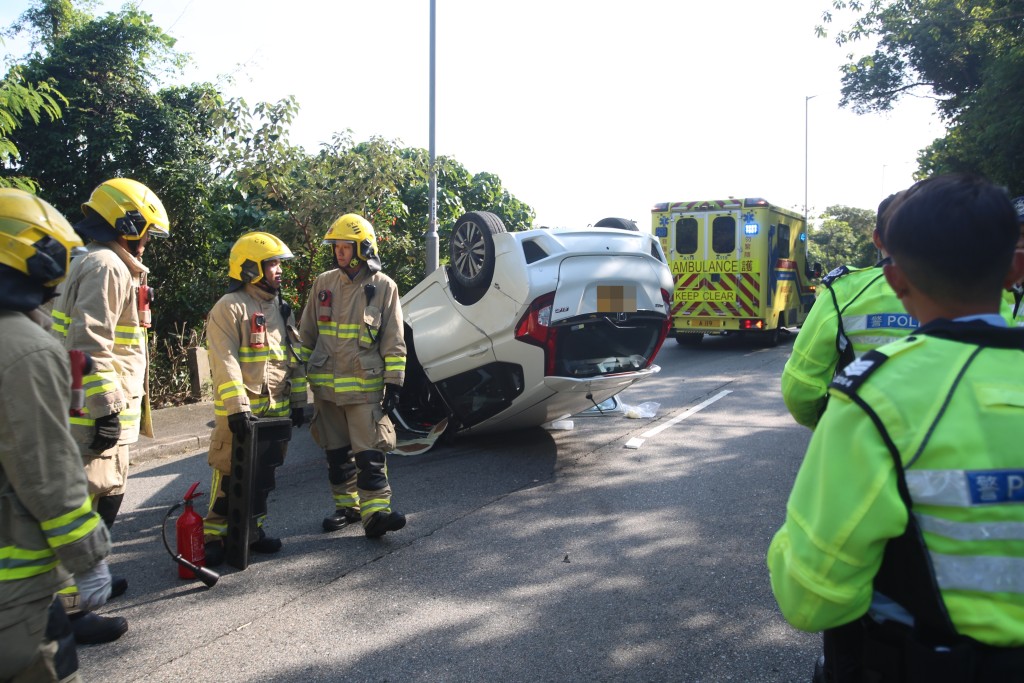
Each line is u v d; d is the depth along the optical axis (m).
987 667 1.37
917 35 18.52
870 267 2.50
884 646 1.49
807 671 3.34
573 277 6.21
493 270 6.30
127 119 11.84
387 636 3.72
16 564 1.91
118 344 3.93
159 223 4.06
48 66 11.69
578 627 3.77
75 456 2.01
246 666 3.46
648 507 5.54
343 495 5.26
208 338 4.50
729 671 3.35
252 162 10.55
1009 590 1.38
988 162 15.98
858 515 1.39
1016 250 1.62
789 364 2.55
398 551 4.80
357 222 4.95
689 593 4.12
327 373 4.99
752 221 14.50
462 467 6.68
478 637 3.69
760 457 6.88
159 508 5.84
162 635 3.76
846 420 1.44
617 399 9.02
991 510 1.36
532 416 6.97
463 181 16.53
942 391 1.40
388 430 5.00
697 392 10.35
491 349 6.43
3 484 1.93
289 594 4.20
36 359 1.94
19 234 1.96
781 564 1.56
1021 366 1.44
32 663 1.96
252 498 4.53
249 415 4.43
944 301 1.50
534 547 4.82
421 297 7.27
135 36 12.18
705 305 15.06
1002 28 17.17
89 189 11.89
